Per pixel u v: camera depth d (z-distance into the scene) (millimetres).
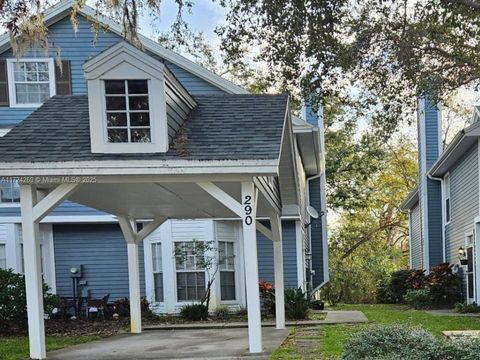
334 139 21000
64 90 11477
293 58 8398
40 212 5547
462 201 12727
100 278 11633
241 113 6547
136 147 5523
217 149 5520
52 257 11609
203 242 11188
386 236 28062
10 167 5355
